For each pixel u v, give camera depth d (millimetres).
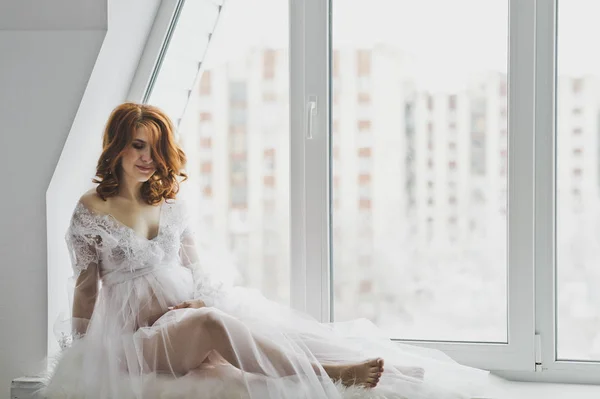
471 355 2645
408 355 2408
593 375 2582
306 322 2414
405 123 2688
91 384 2184
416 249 2703
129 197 2422
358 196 2725
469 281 2674
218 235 2910
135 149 2385
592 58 2570
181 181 2570
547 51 2572
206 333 2176
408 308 2719
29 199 2504
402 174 2697
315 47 2682
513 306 2607
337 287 2748
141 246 2354
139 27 2645
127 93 2781
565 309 2623
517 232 2592
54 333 2352
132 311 2305
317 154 2693
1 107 2512
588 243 2600
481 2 2619
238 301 2447
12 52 2504
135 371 2180
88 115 2568
